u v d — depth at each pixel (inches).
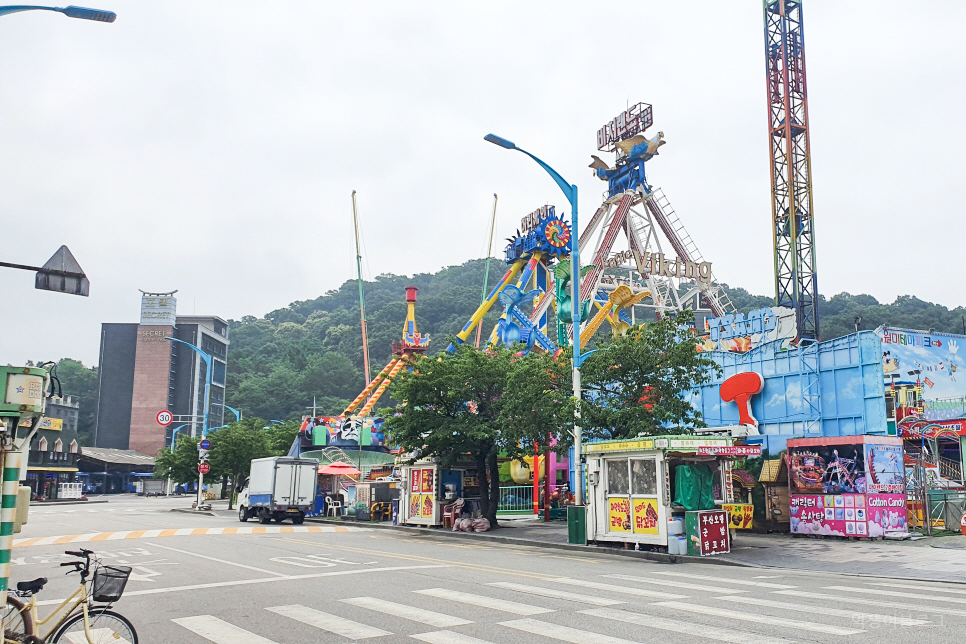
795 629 341.4
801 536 868.6
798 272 2107.5
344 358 6510.8
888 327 1217.4
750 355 1130.0
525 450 1154.7
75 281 438.0
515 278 2770.7
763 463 1002.7
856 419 965.2
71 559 719.7
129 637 299.4
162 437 4904.0
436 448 1138.0
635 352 898.1
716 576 564.4
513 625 363.9
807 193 2156.7
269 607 431.2
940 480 1027.9
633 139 2623.0
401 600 447.2
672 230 2623.0
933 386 1222.9
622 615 385.1
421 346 2650.1
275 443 2578.7
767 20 2268.7
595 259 2482.8
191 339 5177.2
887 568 600.4
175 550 795.4
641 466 770.2
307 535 1042.1
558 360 1023.6
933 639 316.5
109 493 4266.7
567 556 756.6
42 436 3206.2
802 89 2223.2
